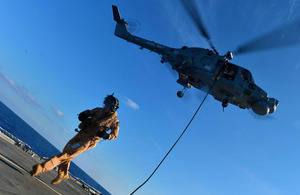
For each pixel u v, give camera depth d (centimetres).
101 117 395
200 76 1283
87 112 396
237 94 1242
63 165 393
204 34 1229
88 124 397
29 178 329
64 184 503
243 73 1250
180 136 550
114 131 403
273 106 1257
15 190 234
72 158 389
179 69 1367
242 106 1333
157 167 444
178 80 1473
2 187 218
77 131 391
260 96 1227
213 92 1338
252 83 1242
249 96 1235
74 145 376
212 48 1296
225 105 1266
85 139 383
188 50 1450
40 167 337
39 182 346
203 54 1341
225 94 1279
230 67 1249
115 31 2088
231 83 1223
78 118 394
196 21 1177
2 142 530
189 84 1458
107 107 394
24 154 580
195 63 1314
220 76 1215
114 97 402
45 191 311
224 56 1268
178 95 1462
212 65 1248
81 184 764
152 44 1766
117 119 414
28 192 255
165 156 468
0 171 265
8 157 382
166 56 1586
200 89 1396
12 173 293
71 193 435
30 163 483
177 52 1507
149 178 430
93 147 399
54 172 644
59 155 367
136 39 1931
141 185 412
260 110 1232
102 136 379
